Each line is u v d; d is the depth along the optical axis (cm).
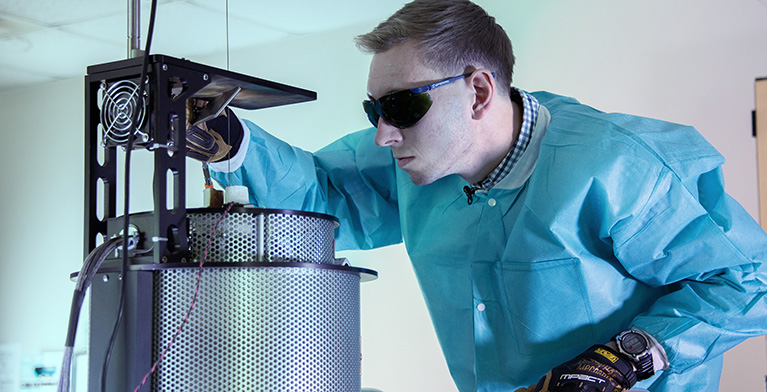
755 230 118
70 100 530
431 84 114
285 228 89
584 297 120
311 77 448
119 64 90
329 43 443
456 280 134
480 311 129
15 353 528
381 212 159
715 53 349
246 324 83
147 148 90
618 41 372
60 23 412
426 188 142
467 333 135
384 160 154
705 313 112
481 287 129
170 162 86
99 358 87
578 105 139
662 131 124
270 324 84
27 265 535
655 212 115
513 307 125
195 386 83
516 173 126
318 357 87
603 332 122
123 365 82
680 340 110
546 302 121
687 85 354
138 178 468
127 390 82
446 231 136
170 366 83
